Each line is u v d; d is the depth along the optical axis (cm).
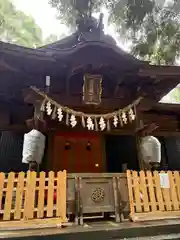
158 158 630
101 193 467
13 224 388
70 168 736
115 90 686
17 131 746
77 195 449
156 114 863
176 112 866
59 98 624
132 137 869
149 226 397
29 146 552
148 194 499
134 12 1178
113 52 607
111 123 704
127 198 476
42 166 712
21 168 744
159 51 1288
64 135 762
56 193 437
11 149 758
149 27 1251
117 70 656
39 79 650
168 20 1230
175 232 409
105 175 485
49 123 639
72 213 436
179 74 653
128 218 475
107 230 373
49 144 723
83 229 375
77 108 643
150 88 715
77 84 667
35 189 425
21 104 733
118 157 830
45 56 577
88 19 839
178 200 510
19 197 412
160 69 640
